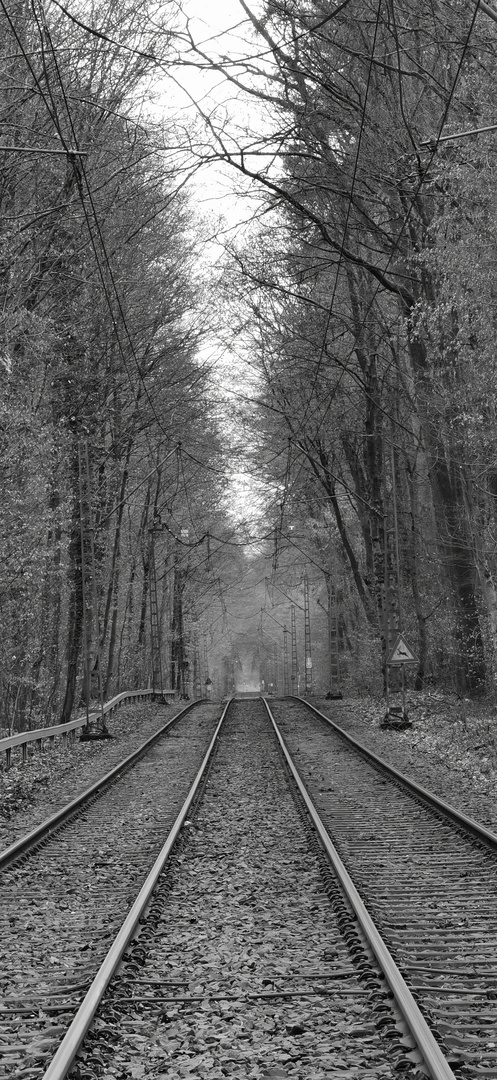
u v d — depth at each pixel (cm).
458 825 1321
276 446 4309
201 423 4300
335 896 952
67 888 1066
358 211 2688
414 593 3847
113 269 2927
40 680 2897
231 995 695
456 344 2078
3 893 1048
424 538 3834
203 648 9488
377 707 3728
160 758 2383
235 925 889
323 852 1180
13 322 2206
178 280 3497
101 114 2509
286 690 11038
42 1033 627
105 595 4041
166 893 997
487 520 2633
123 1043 616
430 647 4056
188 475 5228
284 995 693
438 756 2206
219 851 1229
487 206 1942
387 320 3288
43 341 2295
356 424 4050
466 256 1956
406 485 4159
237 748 2544
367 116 2442
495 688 2916
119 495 4003
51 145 2316
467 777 1852
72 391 3056
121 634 4881
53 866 1190
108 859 1212
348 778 1888
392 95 2427
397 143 2439
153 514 5003
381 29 2370
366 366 3559
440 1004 648
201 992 703
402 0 2188
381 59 2411
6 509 2191
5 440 2181
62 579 3175
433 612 3675
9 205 2452
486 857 1134
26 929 905
